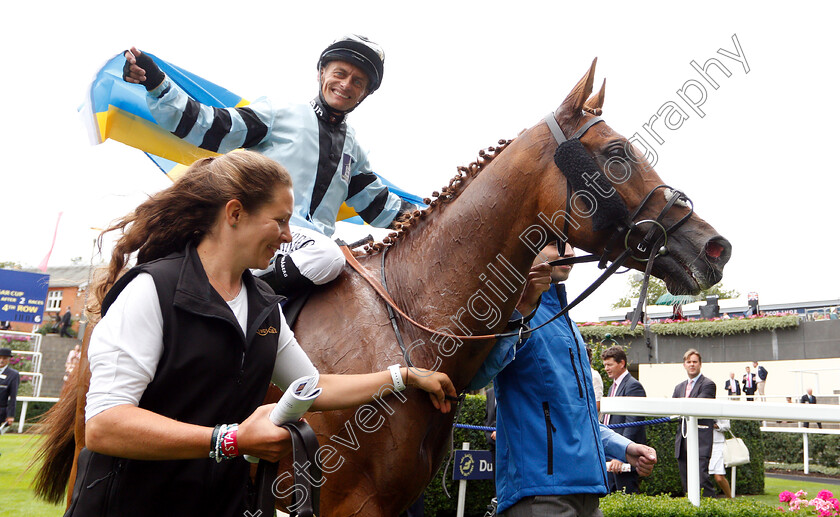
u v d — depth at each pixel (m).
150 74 2.12
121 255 1.55
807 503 4.84
